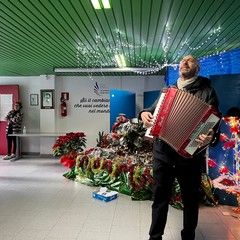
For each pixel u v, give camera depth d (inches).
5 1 113.5
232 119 122.8
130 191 148.5
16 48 190.1
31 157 300.4
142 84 310.8
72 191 158.7
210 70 181.9
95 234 101.5
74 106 314.3
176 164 82.5
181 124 74.3
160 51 203.2
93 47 189.8
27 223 111.7
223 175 130.1
